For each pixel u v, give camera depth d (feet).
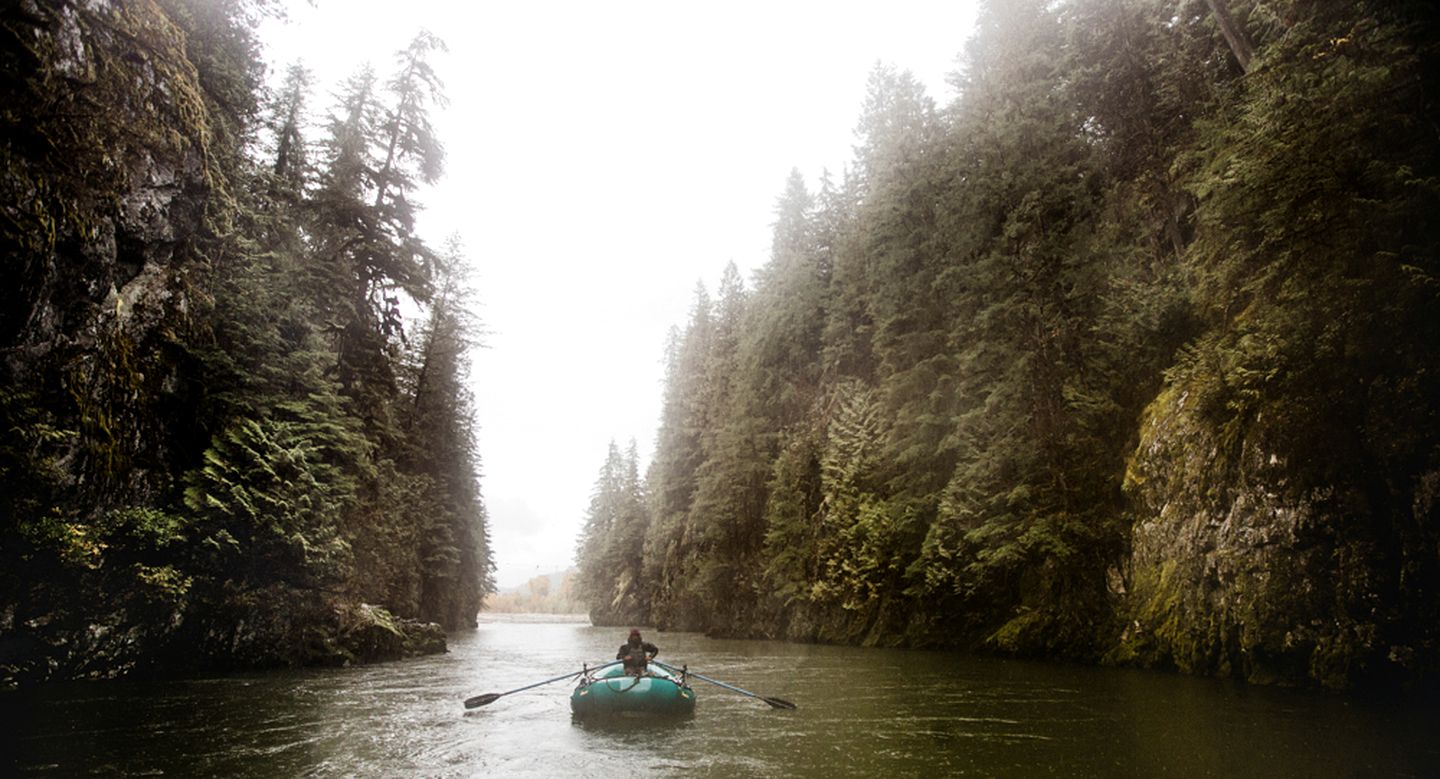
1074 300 71.15
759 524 145.69
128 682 49.57
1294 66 40.16
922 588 89.86
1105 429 69.87
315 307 78.23
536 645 110.32
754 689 50.65
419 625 88.17
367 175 93.04
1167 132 79.61
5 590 42.55
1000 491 72.43
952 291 89.56
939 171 96.22
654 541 196.54
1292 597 44.47
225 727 34.76
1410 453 39.04
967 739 32.19
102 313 45.96
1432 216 36.06
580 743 31.94
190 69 53.62
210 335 57.57
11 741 30.60
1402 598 39.09
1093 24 86.28
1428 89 37.76
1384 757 26.71
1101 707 39.68
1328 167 37.63
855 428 111.86
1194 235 77.20
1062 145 77.10
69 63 41.78
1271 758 26.86
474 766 27.58
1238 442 50.14
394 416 113.09
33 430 40.52
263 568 60.49
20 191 38.42
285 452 58.18
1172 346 64.75
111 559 48.29
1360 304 38.37
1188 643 52.39
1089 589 65.72
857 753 29.63
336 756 29.07
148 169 48.44
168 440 53.36
